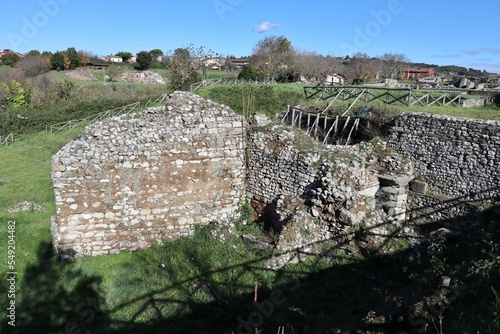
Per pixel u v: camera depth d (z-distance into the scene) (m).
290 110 21.44
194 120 12.63
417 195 14.22
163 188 12.56
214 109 12.96
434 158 14.09
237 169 13.57
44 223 14.91
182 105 12.60
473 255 10.59
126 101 40.03
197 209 13.12
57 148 28.20
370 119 17.20
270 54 50.28
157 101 37.06
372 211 12.20
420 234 12.54
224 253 11.98
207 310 9.52
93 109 39.53
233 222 13.43
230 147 13.26
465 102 20.77
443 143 13.80
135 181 12.22
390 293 9.22
